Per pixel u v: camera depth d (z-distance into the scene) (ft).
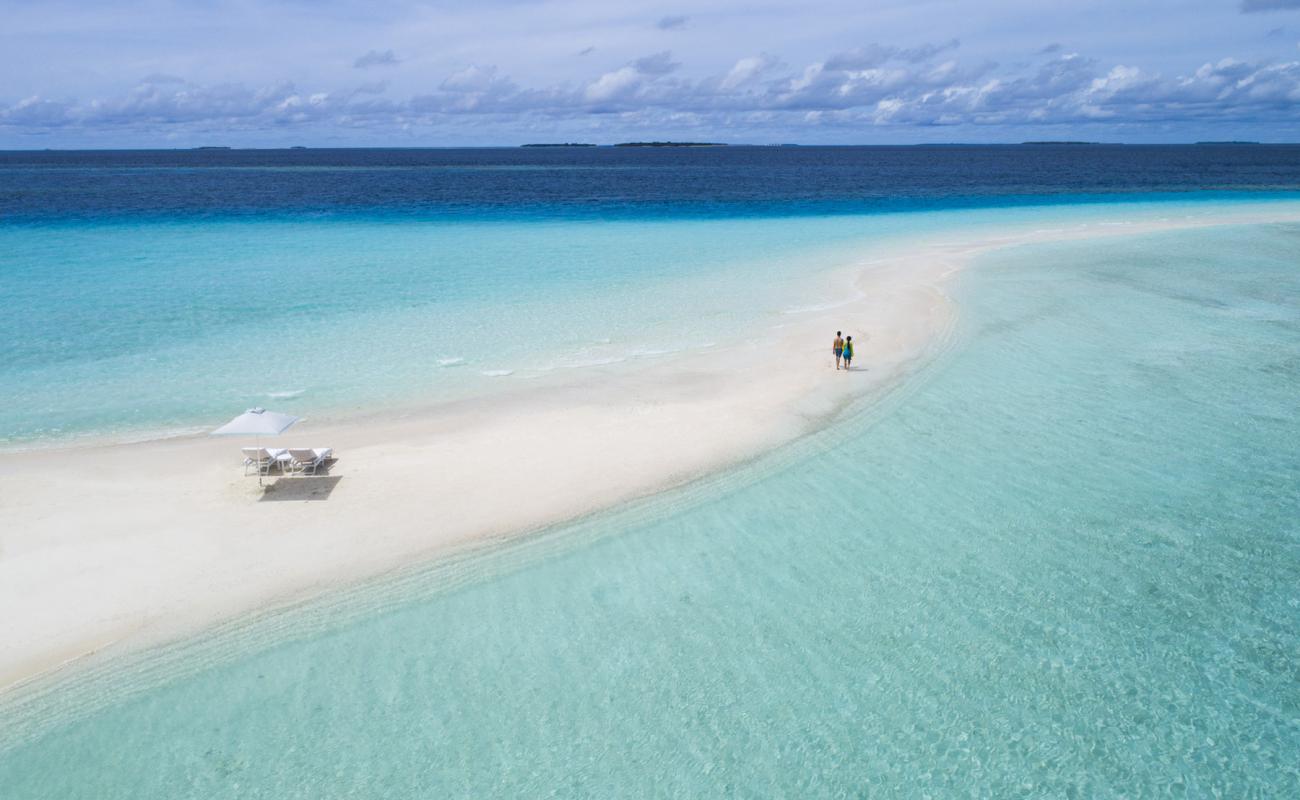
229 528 45.91
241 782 29.89
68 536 44.62
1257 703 33.78
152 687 34.19
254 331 87.04
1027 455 56.75
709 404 66.39
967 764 30.76
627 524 47.44
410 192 286.46
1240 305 98.12
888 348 81.82
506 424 61.98
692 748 31.55
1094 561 43.88
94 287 107.24
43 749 31.19
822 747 31.58
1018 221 184.96
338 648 36.83
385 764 30.76
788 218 195.11
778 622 38.88
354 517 47.44
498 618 39.14
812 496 51.08
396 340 84.43
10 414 62.90
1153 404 65.87
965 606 40.06
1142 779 30.09
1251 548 45.11
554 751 31.40
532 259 133.69
